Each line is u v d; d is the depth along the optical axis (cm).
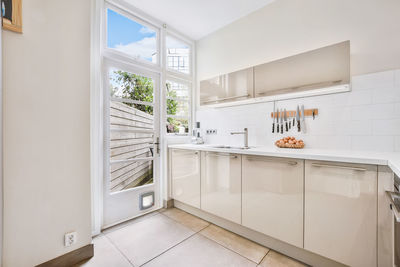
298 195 141
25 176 122
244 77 210
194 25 272
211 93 244
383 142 153
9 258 116
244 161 173
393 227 97
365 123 161
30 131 124
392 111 150
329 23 182
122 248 165
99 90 193
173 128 287
